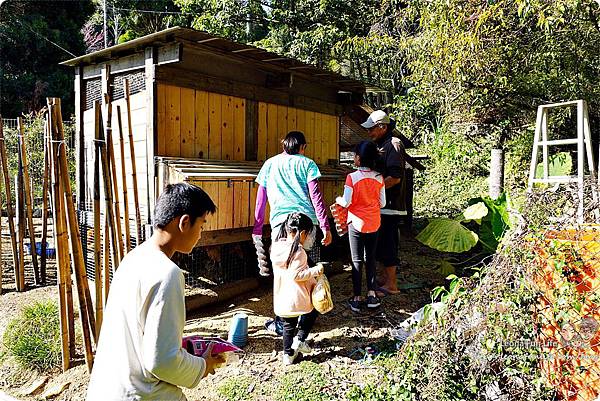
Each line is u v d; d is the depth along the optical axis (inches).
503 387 108.9
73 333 160.2
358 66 574.9
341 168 279.9
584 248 108.0
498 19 252.8
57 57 689.0
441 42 261.9
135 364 68.3
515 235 116.3
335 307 197.6
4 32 633.0
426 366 113.3
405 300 206.2
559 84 291.3
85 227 228.5
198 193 76.2
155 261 69.7
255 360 154.3
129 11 770.8
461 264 244.2
